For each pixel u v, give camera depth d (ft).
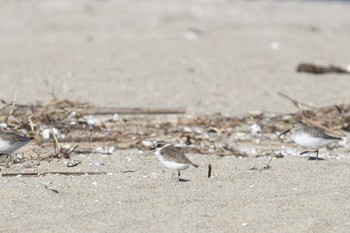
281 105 79.25
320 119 69.21
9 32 124.88
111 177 48.08
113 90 84.12
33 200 42.60
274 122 69.41
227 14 151.74
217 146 59.31
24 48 109.09
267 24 137.08
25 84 85.61
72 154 56.08
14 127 61.21
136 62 99.50
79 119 66.03
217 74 93.97
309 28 133.28
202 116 71.67
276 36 122.21
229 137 63.87
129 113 71.56
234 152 57.47
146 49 109.19
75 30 128.36
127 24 135.85
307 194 43.60
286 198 42.70
